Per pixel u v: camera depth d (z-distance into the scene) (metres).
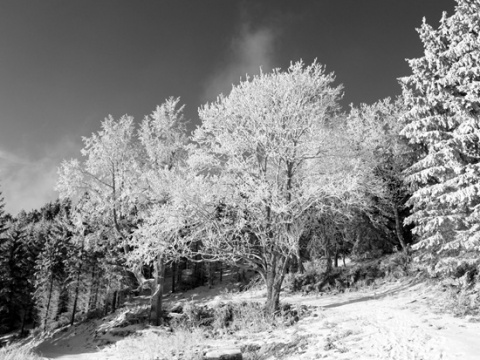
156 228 16.12
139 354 11.93
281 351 10.08
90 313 37.12
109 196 20.16
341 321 12.28
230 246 15.18
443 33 14.79
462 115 13.30
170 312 21.58
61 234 45.31
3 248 40.72
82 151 19.97
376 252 26.17
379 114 25.44
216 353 9.92
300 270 28.12
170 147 21.23
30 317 46.88
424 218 14.95
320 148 15.89
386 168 22.23
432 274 15.59
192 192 14.91
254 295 27.05
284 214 14.43
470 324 9.73
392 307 13.76
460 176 12.99
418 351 7.89
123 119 20.97
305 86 16.12
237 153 15.82
